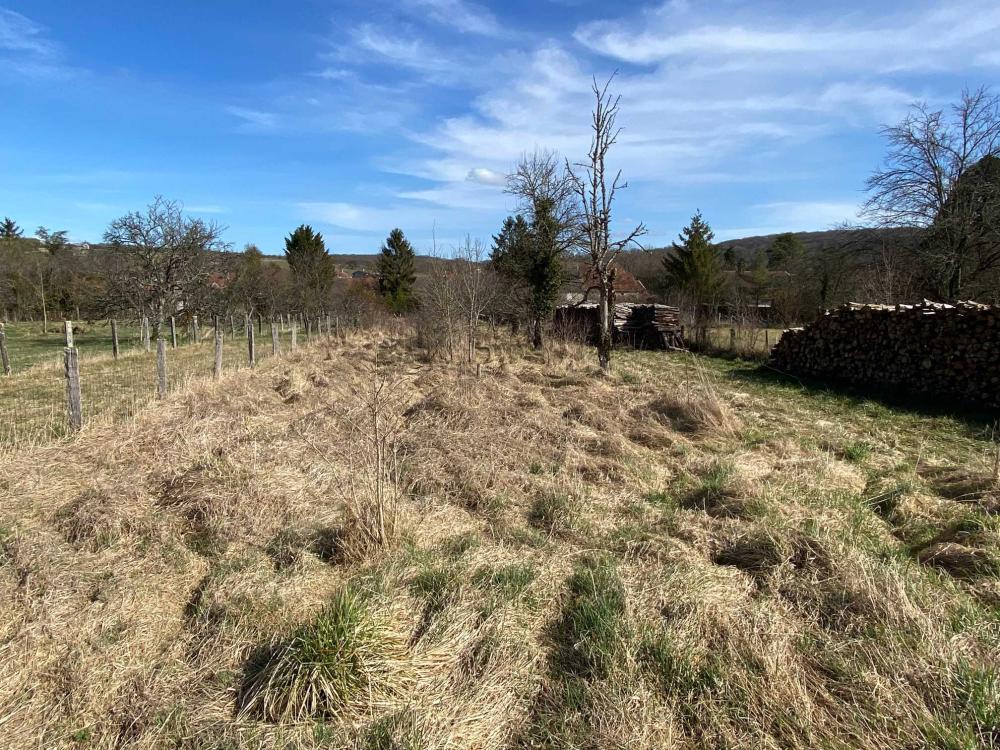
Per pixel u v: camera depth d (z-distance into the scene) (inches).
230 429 263.4
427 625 121.7
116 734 95.9
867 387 461.1
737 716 98.7
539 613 130.2
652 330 812.6
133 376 480.7
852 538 162.1
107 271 848.9
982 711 94.5
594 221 471.5
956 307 412.5
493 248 907.4
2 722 96.0
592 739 94.2
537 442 256.1
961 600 130.6
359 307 1056.2
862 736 93.7
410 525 167.0
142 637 119.1
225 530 165.6
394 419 298.2
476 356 581.9
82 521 164.1
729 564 154.9
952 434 308.7
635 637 116.3
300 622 122.7
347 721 97.5
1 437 260.4
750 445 268.8
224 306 993.5
